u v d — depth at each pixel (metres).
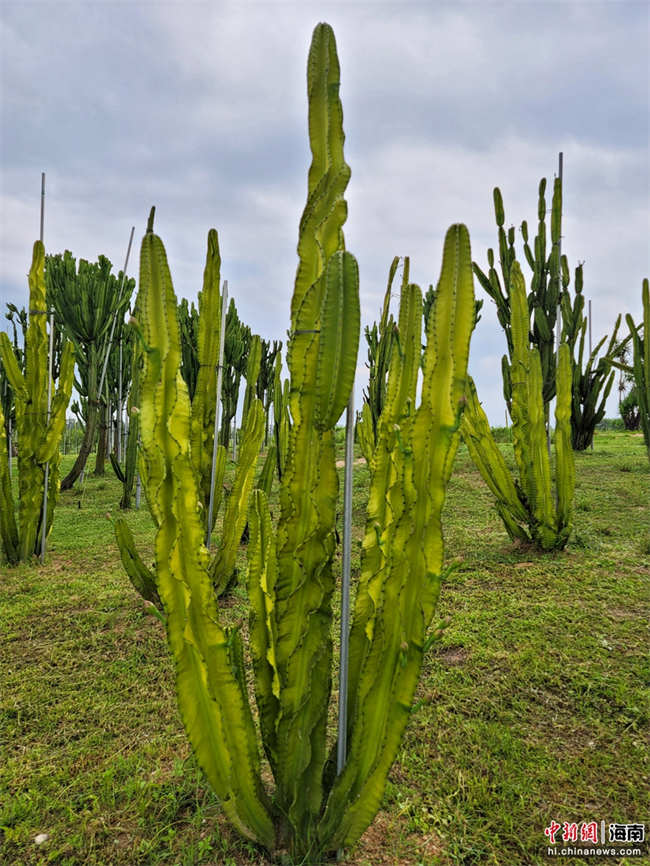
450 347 1.58
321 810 1.82
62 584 4.77
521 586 4.30
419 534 1.61
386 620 1.62
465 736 2.50
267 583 1.83
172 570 1.63
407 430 1.72
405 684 1.62
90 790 2.19
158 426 1.65
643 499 7.00
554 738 2.50
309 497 1.66
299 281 1.69
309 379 1.62
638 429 17.44
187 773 2.26
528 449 5.11
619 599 3.98
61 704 2.87
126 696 2.95
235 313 10.33
